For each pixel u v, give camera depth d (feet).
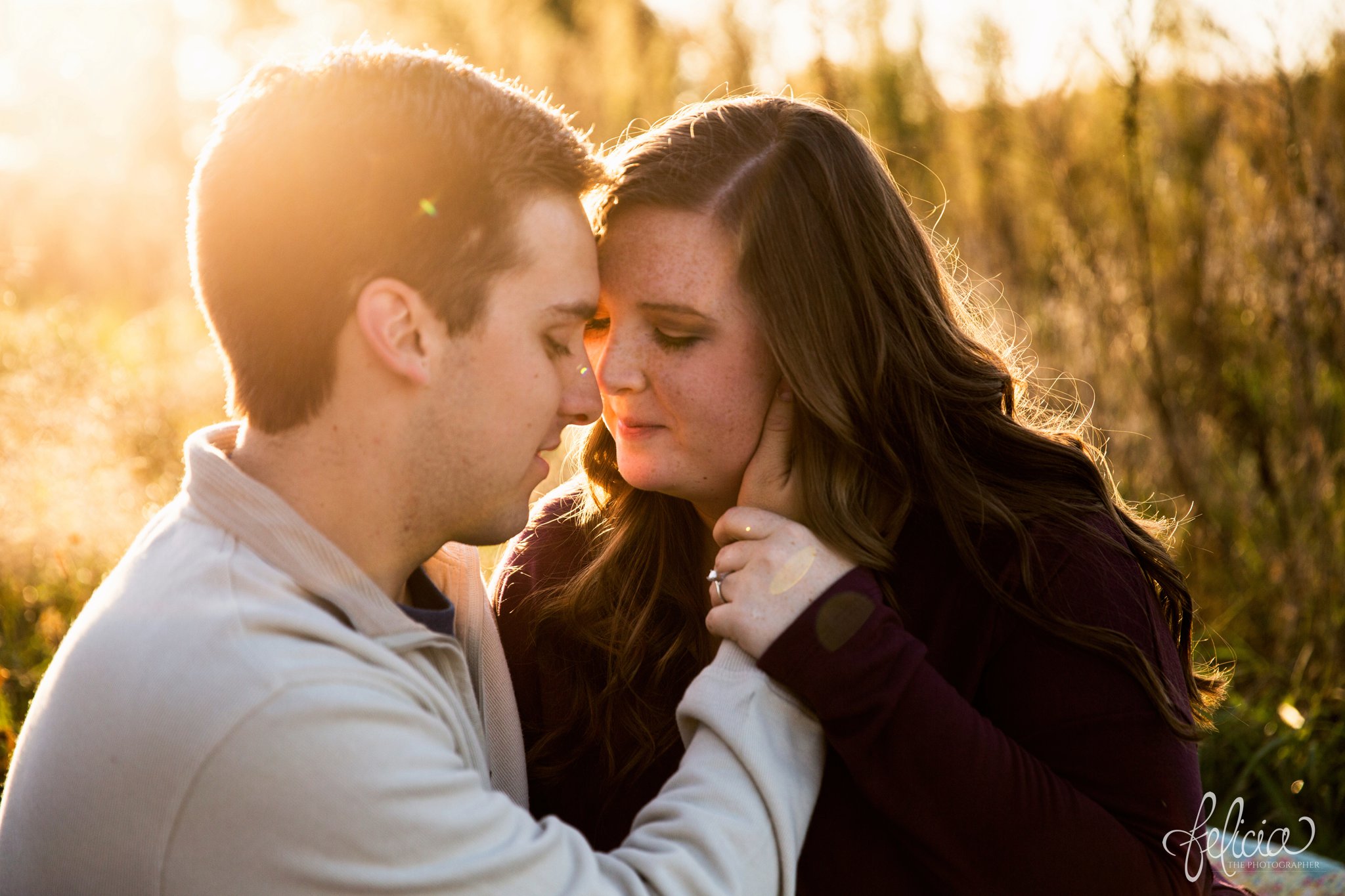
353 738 3.49
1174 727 4.14
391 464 3.98
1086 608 4.22
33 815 3.75
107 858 3.55
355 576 3.88
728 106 4.70
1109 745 4.10
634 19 18.97
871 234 4.56
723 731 4.06
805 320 4.41
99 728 3.60
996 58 13.93
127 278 21.39
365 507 4.01
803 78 15.30
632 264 4.45
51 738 3.76
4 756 7.55
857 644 4.05
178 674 3.52
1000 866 3.93
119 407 13.56
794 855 4.01
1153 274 13.76
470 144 3.89
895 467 4.57
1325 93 12.44
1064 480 4.70
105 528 11.18
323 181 3.79
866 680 3.99
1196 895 4.20
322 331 3.85
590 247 4.25
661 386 4.52
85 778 3.59
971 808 3.90
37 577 10.64
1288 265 10.91
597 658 5.14
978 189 15.85
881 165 4.80
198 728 3.44
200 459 4.00
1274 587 10.69
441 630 4.41
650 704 4.97
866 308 4.51
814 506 4.39
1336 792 8.88
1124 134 12.18
